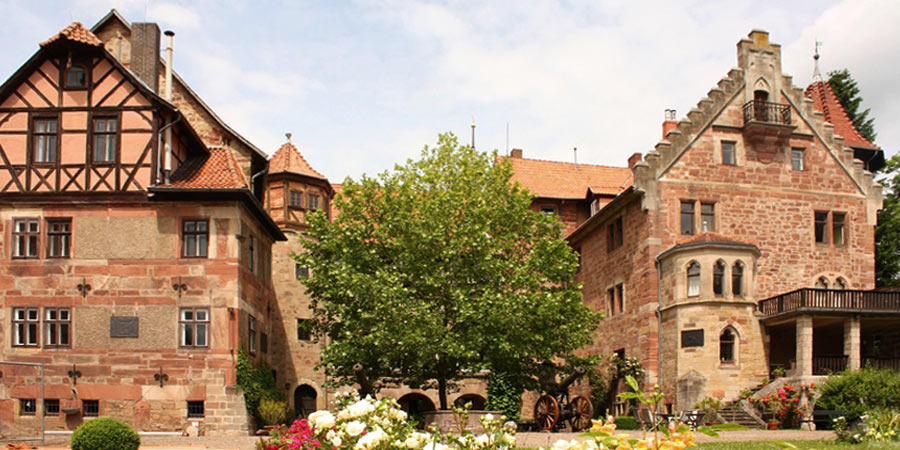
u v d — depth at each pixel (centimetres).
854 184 3522
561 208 4447
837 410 2592
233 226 2695
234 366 2620
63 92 2773
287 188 3725
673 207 3325
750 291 3111
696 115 3403
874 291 3034
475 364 2758
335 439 674
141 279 2672
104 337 2642
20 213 2722
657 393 538
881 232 4216
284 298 3628
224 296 2655
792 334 3328
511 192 3045
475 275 2820
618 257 3616
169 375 2614
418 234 2791
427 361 2747
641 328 3322
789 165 3459
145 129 2745
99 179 2723
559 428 3209
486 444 668
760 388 3034
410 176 3070
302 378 3628
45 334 2653
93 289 2673
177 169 2873
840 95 4812
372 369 2908
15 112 2772
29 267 2689
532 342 2769
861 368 2917
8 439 2262
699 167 3372
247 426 2612
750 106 3419
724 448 1972
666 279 3203
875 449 1931
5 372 2627
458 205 2873
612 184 4631
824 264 3422
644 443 535
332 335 3022
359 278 2723
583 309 2964
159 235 2695
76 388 2616
